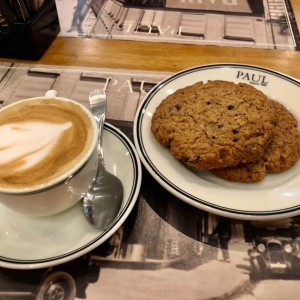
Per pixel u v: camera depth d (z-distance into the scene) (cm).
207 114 64
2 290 50
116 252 54
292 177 60
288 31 99
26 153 54
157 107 70
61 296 49
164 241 56
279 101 74
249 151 58
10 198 50
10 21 86
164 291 49
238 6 109
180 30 101
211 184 59
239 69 79
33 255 51
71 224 56
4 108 61
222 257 53
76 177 52
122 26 103
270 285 50
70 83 86
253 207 55
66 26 104
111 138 67
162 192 62
